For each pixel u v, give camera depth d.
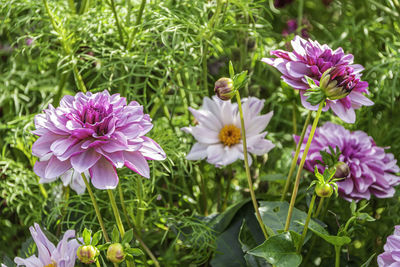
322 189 0.71
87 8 0.99
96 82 1.01
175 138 0.95
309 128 0.91
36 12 0.96
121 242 0.70
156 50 0.96
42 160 0.71
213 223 0.91
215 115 0.93
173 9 0.96
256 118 0.92
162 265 0.98
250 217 0.90
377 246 0.96
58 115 0.69
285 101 0.98
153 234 0.97
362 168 0.86
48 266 0.77
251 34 0.99
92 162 0.68
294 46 0.74
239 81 0.73
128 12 0.95
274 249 0.74
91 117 0.69
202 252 0.95
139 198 0.89
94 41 0.96
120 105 0.72
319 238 0.93
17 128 0.97
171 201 0.99
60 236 0.90
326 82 0.69
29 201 0.99
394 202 0.98
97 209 0.72
